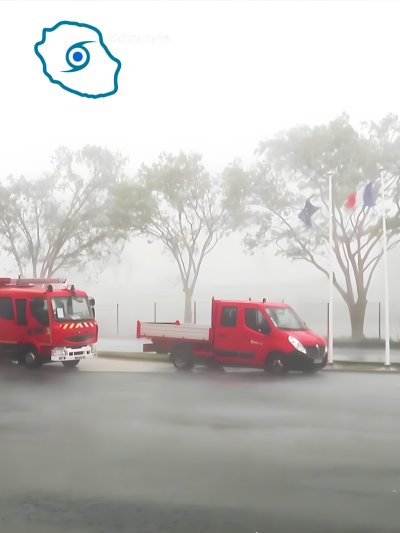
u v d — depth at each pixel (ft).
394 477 31.35
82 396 62.54
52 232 192.13
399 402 58.08
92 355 93.50
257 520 24.79
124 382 74.74
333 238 149.07
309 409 53.93
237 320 85.25
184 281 173.17
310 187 150.20
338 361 96.94
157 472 32.45
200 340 87.40
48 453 37.01
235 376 81.66
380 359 101.71
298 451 37.40
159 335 90.79
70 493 28.71
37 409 54.44
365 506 26.55
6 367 93.45
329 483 30.25
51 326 89.04
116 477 31.45
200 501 27.37
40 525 24.32
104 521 24.76
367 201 99.50
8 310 92.38
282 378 79.20
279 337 82.28
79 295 93.30
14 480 30.99
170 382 74.64
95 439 41.16
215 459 35.32
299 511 25.91
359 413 51.83
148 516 25.38
